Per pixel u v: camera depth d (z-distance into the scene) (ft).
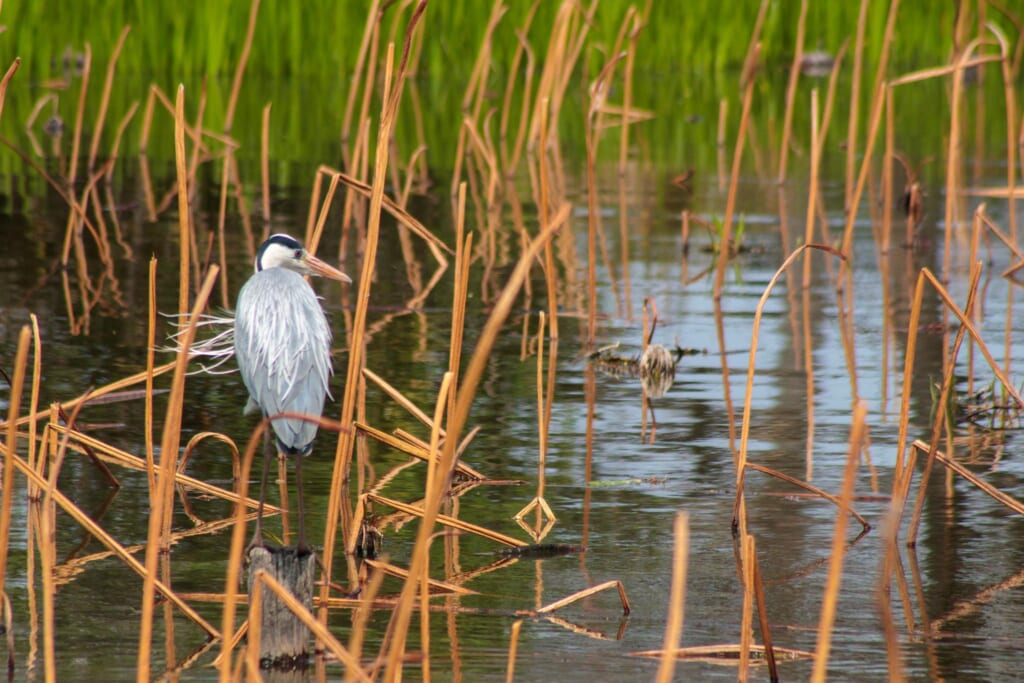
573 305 48.70
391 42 24.06
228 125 78.79
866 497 30.22
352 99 80.79
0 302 46.60
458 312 25.08
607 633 23.22
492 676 21.36
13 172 72.23
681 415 36.45
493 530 28.14
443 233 59.93
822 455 33.17
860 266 54.95
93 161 72.28
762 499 30.25
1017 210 65.51
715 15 117.60
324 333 23.36
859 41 60.29
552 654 22.24
